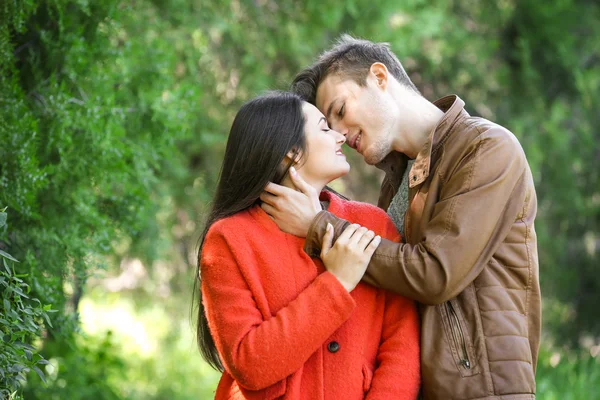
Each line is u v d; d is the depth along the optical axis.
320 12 6.21
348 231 2.39
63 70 3.58
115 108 3.69
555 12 8.70
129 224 4.03
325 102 2.74
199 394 7.61
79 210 3.57
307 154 2.52
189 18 5.41
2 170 3.11
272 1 6.25
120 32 4.45
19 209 3.12
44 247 3.43
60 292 3.49
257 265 2.42
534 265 2.50
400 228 2.77
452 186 2.45
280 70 6.59
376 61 2.75
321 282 2.33
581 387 5.79
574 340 8.23
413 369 2.40
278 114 2.52
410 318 2.47
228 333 2.31
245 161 2.51
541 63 8.80
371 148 2.72
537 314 2.50
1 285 2.71
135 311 8.92
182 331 8.67
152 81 4.18
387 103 2.68
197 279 2.68
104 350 5.34
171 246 6.23
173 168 5.51
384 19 6.62
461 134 2.52
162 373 7.80
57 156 3.59
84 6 3.52
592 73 8.41
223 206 2.54
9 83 3.16
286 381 2.32
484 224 2.36
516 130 8.12
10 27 3.32
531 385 2.41
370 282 2.41
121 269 5.69
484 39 8.60
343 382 2.36
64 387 4.70
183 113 4.14
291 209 2.46
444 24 7.88
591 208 8.24
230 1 5.70
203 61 5.97
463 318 2.43
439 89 8.27
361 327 2.44
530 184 2.52
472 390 2.37
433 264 2.33
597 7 8.98
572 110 8.76
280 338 2.26
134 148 3.93
